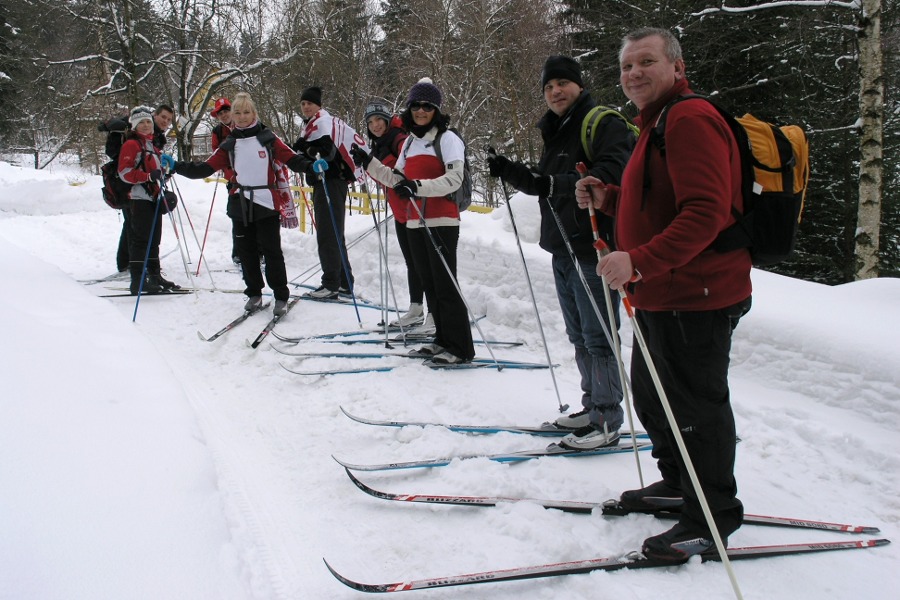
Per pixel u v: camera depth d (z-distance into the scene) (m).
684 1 10.38
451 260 4.09
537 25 18.14
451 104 19.27
